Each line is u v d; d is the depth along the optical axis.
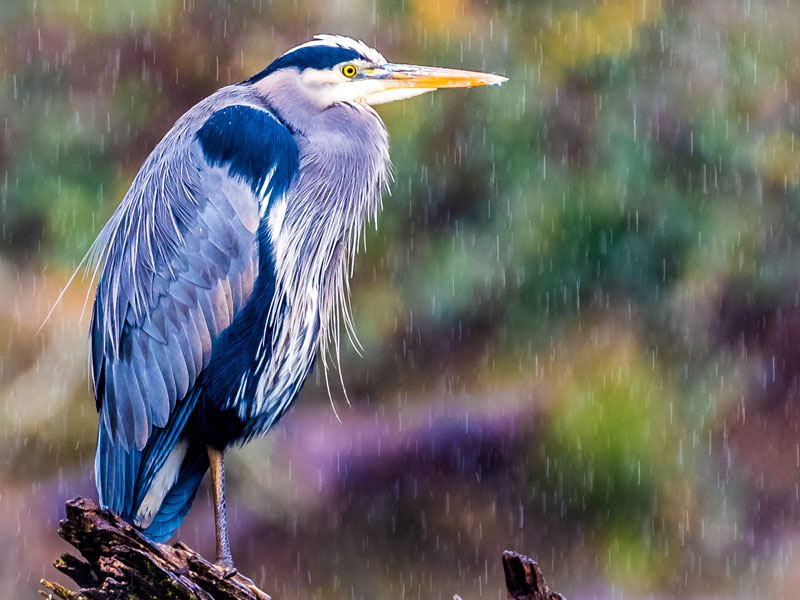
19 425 13.38
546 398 14.27
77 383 13.62
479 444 14.23
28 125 14.40
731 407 14.74
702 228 13.94
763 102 14.36
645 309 14.22
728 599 13.33
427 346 15.09
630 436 13.83
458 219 14.35
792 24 14.53
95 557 5.16
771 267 14.42
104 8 14.42
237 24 14.95
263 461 14.20
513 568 5.13
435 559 13.91
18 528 12.88
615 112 13.98
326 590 13.55
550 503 13.98
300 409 15.33
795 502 14.63
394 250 14.54
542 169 13.98
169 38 14.74
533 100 14.04
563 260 13.99
